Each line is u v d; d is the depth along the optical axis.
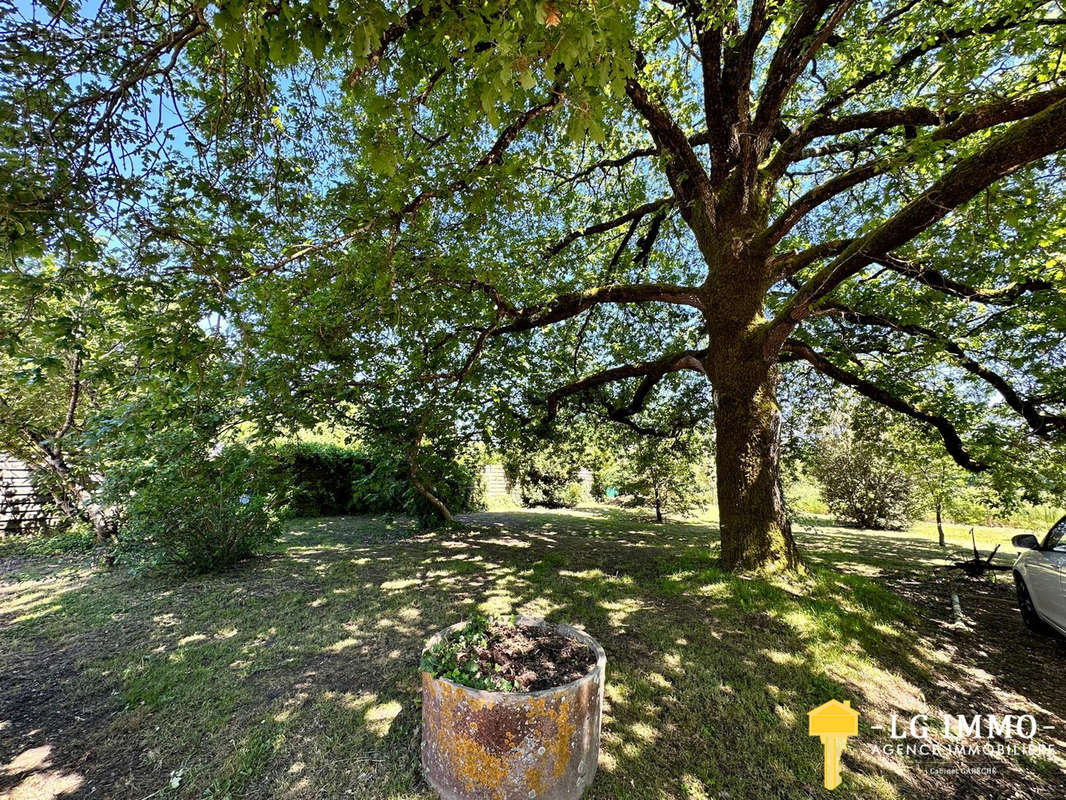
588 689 2.36
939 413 7.05
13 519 8.59
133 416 4.84
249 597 5.07
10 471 8.59
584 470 15.69
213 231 3.71
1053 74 4.18
